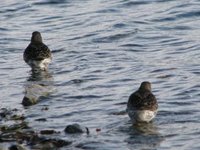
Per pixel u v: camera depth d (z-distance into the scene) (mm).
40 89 33000
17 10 51125
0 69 37375
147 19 46531
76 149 25281
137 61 37375
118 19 46969
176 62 36906
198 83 33000
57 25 46750
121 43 41312
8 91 33094
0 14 50344
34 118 28875
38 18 48844
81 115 29203
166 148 25359
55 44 42031
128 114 28281
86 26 45906
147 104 27812
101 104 30531
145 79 34156
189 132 26875
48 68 37062
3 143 25891
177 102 30531
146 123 28031
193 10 47844
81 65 37156
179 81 33500
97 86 33219
